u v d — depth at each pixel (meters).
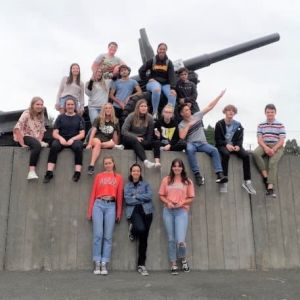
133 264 6.52
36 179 6.73
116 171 7.00
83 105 8.37
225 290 5.16
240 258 6.93
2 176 6.69
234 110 7.34
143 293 4.93
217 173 7.10
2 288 5.09
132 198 6.32
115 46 9.36
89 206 6.52
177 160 6.49
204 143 7.29
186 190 6.42
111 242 6.26
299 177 7.57
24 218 6.55
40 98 7.04
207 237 6.92
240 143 7.33
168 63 9.16
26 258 6.40
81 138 6.94
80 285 5.28
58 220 6.61
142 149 7.01
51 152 6.69
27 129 6.94
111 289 5.09
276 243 7.15
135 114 7.25
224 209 7.10
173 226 6.40
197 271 6.48
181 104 8.78
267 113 7.53
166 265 6.63
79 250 6.52
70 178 6.79
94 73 8.64
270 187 7.26
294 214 7.37
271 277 6.08
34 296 4.75
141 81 10.07
